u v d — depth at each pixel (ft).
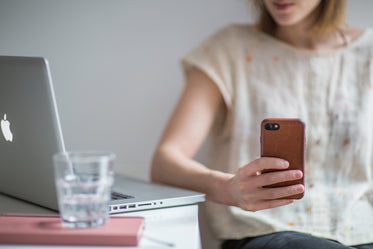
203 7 5.57
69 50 5.37
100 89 5.50
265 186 3.09
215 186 3.52
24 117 2.67
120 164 5.63
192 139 4.44
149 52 5.55
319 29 4.71
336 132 4.58
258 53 4.79
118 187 3.61
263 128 3.02
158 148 4.28
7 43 5.19
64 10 5.29
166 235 2.46
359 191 4.43
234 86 4.71
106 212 2.33
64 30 5.32
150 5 5.47
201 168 3.84
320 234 4.12
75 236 2.17
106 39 5.44
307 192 4.37
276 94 4.65
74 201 2.24
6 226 2.28
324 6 4.67
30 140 2.70
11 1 5.14
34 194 2.89
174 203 3.17
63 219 2.28
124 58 5.51
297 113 4.61
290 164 3.01
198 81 4.74
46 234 2.18
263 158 2.99
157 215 2.95
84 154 2.36
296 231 3.96
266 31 4.89
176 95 5.66
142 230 2.39
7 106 2.77
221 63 4.73
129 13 5.44
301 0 4.28
